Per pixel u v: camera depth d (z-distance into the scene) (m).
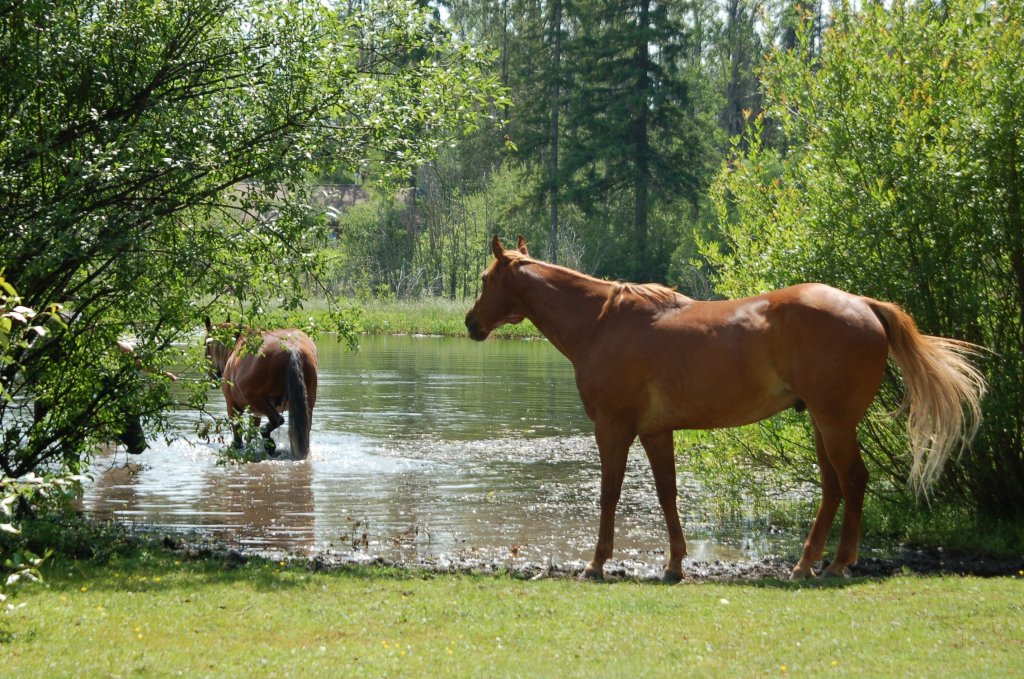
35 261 9.13
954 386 8.48
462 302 60.12
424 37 11.37
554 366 34.16
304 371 16.45
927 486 10.84
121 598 7.54
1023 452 10.39
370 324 52.56
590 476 15.09
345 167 10.91
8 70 9.91
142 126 10.02
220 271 10.33
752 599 7.89
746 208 13.05
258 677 5.70
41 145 9.62
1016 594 7.73
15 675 5.51
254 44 10.74
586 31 67.88
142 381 10.91
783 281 11.43
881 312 8.59
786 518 12.54
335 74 10.78
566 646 6.50
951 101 10.79
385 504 12.96
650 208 69.06
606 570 9.67
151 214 9.97
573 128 70.88
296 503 12.98
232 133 10.32
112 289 10.35
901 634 6.62
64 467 10.85
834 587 8.34
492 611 7.48
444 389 26.83
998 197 10.18
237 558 9.73
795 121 12.24
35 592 7.56
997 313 10.45
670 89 65.25
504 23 86.38
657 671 5.87
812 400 8.48
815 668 5.89
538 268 10.01
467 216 75.50
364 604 7.67
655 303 9.34
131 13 10.48
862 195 10.87
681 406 9.06
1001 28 11.06
